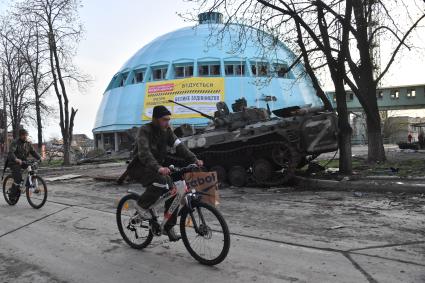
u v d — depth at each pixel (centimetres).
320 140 1295
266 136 1356
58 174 2234
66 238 739
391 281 485
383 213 856
